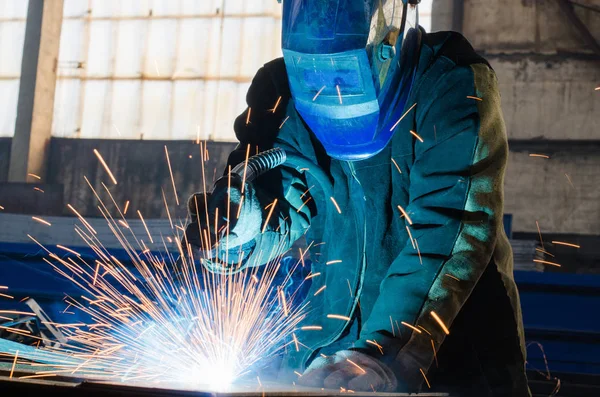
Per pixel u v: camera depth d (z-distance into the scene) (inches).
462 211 68.4
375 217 76.5
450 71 72.4
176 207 452.1
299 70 69.5
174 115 464.8
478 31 421.4
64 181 464.8
